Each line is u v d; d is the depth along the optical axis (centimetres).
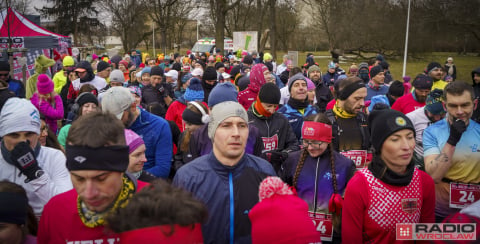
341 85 389
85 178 162
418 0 2252
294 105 489
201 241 144
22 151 241
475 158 298
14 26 1261
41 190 247
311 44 4834
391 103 637
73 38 4994
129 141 259
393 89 631
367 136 387
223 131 226
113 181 166
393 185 235
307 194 316
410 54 2555
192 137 365
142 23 4984
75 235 182
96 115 171
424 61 2511
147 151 352
